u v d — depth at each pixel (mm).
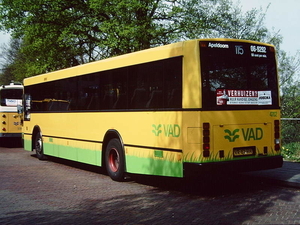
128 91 9438
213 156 7613
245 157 8023
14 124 21719
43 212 6883
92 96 11023
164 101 8258
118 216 6484
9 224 6145
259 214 6352
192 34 21750
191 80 7676
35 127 15008
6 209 7152
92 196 8172
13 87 21781
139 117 9016
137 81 9125
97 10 21938
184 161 7711
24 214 6766
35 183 9828
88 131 11227
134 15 21516
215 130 7664
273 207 6805
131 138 9312
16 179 10461
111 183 9711
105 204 7410
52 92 13602
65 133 12633
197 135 7531
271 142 8430
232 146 7848
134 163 9211
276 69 8641
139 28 20594
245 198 7594
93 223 6074
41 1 23078
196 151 7531
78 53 25109
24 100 16047
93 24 23500
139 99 9039
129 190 8758
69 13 23656
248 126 8094
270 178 8938
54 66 25938
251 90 8203
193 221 6023
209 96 7664
